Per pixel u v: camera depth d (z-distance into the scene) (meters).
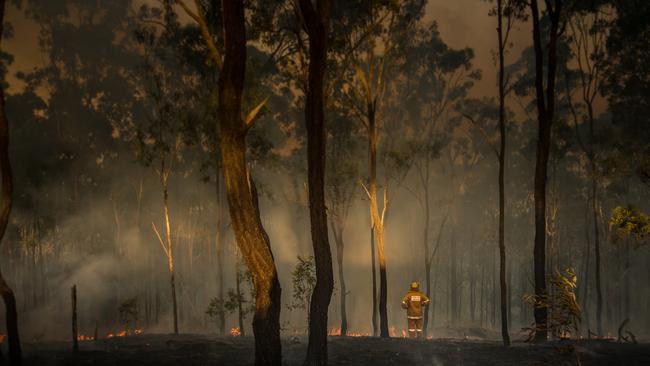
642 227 12.73
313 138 13.48
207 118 32.62
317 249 13.38
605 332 48.38
